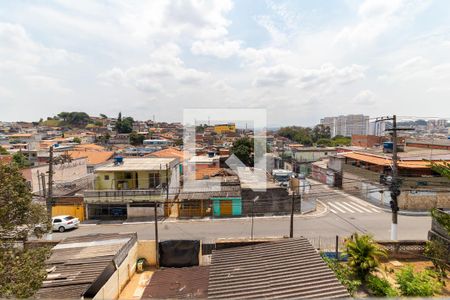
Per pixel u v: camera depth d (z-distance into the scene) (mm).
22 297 5070
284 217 20250
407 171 21625
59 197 20000
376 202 23844
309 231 16906
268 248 6949
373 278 8438
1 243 5680
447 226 9211
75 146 45469
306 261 6102
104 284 8055
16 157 33438
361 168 25891
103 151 40156
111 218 20953
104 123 128375
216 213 20984
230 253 6930
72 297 6520
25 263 5688
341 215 20547
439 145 28531
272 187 21375
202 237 16391
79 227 19016
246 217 20500
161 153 31547
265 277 5625
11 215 6246
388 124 14664
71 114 123500
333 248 12562
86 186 23438
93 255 9008
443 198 21078
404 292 7605
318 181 34094
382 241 11195
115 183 21344
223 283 5543
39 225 7145
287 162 37625
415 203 21094
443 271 9547
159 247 11617
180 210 21094
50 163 13258
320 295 4891
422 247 11141
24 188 6594
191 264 11547
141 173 21516
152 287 8164
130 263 10555
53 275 7609
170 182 22438
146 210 21047
